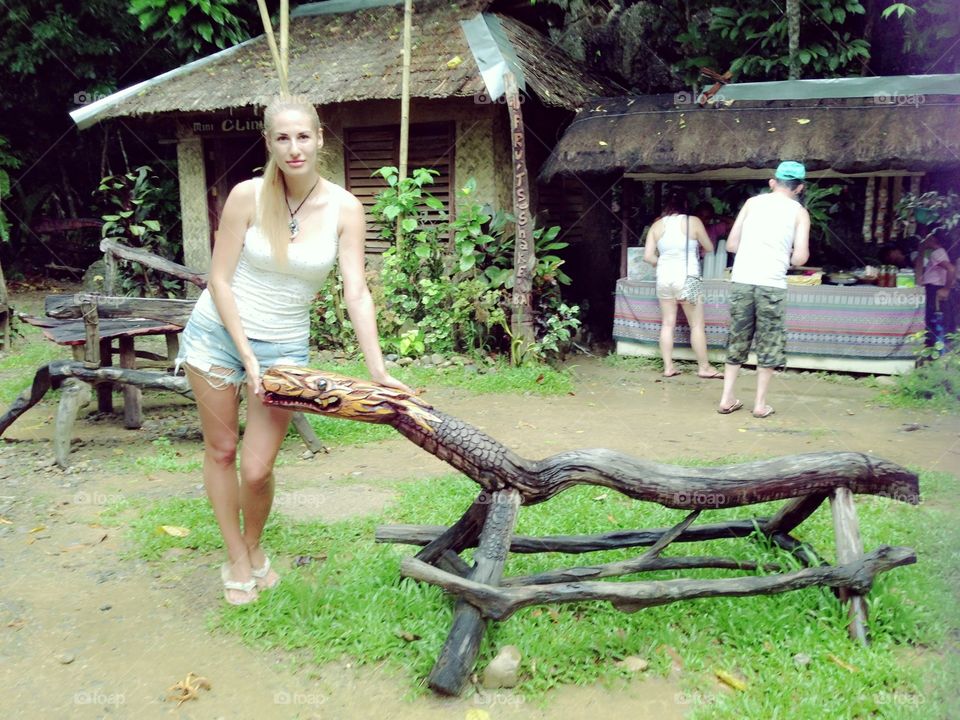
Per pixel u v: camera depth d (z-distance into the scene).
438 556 3.47
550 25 11.38
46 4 13.98
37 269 15.69
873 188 8.60
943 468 5.24
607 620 3.30
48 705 2.88
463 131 9.17
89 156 16.25
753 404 7.19
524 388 7.55
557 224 10.08
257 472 3.41
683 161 8.03
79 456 5.66
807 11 10.08
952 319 8.51
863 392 7.51
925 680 2.87
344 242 3.32
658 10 11.87
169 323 5.72
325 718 2.80
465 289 8.27
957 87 7.63
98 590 3.71
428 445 3.12
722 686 2.94
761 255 6.58
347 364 8.26
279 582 3.61
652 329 8.91
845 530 3.28
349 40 10.41
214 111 10.04
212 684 2.99
